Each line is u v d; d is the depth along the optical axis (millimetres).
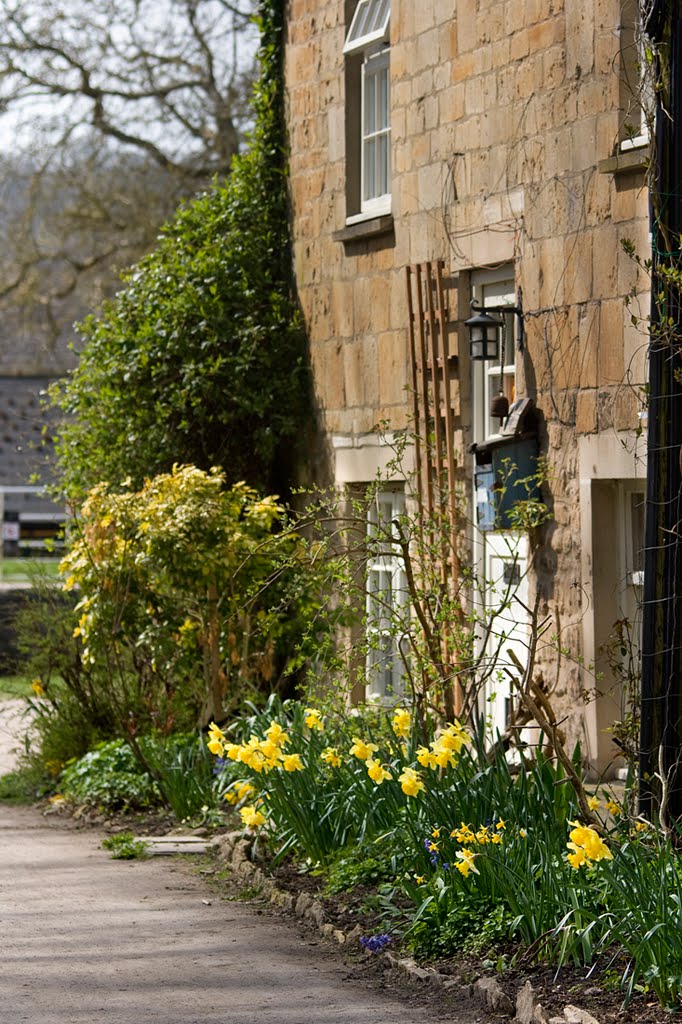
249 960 6641
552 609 10250
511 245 10820
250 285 14555
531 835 6832
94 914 7594
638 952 5609
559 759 6898
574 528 10039
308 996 6043
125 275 15664
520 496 10312
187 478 11617
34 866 9047
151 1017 5711
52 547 14727
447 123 11695
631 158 9422
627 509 9891
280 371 14273
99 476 15062
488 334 11164
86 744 12633
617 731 8305
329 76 13859
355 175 13516
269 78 14883
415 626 10203
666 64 7691
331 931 7047
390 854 7762
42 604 14242
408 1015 5770
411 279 12180
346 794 8297
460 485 11484
